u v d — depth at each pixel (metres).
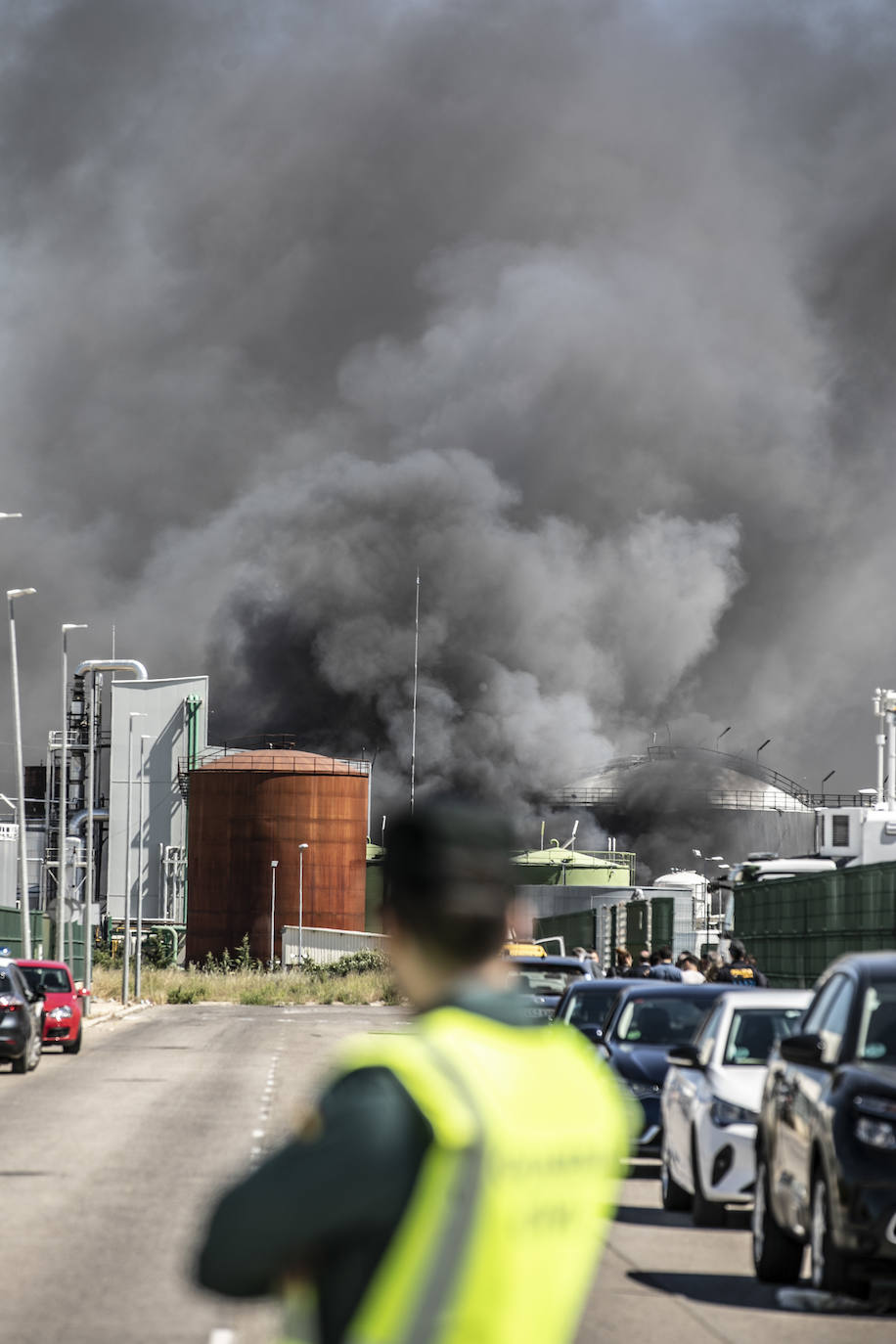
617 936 152.50
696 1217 38.38
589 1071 7.11
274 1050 104.56
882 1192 26.56
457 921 7.32
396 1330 6.32
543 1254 6.62
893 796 136.75
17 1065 82.19
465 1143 6.39
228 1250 6.35
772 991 41.41
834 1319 27.52
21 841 124.69
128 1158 47.78
